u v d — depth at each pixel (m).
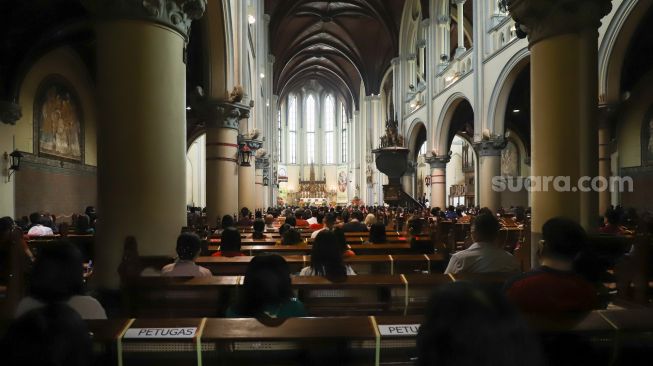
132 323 2.24
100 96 5.09
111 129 5.04
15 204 12.11
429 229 10.00
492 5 17.89
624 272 4.20
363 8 34.06
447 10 23.91
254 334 2.14
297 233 7.03
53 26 11.15
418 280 3.62
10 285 4.38
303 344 2.19
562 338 2.16
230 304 3.63
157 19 5.09
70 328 1.23
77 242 7.62
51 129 13.84
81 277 2.42
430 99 24.61
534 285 2.45
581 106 5.81
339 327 2.22
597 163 5.86
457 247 9.09
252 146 16.98
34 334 1.18
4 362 1.16
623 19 11.47
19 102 12.19
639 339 2.18
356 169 48.03
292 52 42.41
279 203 48.94
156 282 3.63
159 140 5.14
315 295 3.69
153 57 5.09
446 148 23.89
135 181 5.04
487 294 1.09
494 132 17.22
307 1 32.81
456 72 21.36
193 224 11.48
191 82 15.08
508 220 13.00
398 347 2.18
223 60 11.30
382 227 7.19
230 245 5.41
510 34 16.17
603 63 12.12
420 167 38.69
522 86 18.31
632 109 16.12
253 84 18.56
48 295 2.28
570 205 5.84
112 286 4.97
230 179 11.81
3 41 10.88
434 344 1.04
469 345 0.99
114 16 4.99
